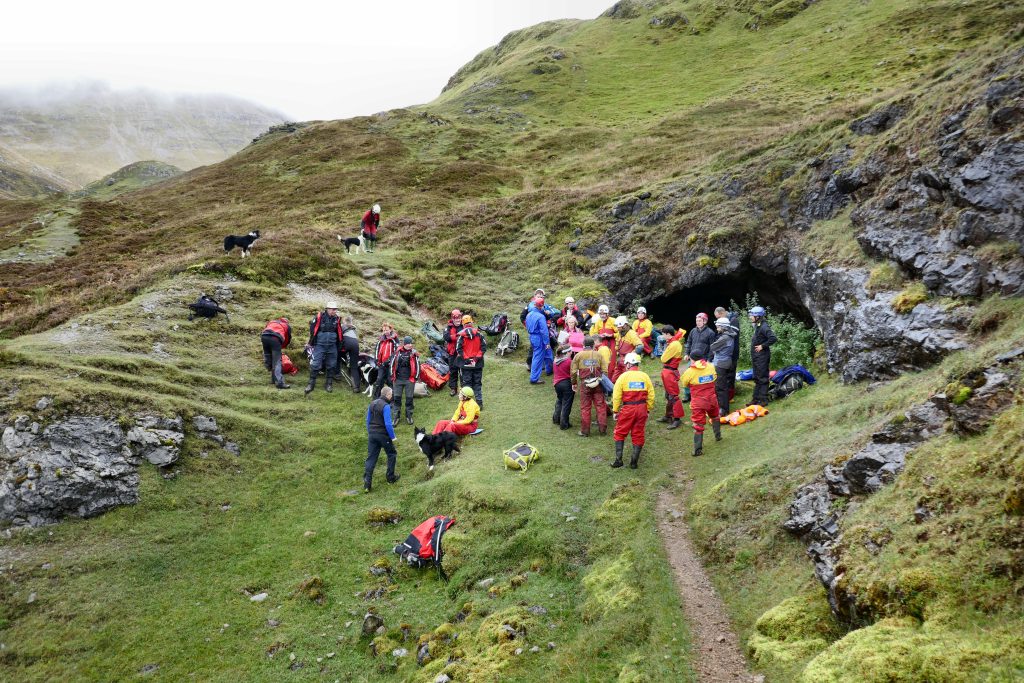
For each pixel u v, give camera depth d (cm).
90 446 1028
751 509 779
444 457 1194
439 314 2138
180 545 945
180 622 813
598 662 609
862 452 693
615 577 725
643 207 2447
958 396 634
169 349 1453
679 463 1037
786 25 6869
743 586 672
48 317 1820
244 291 1870
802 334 1546
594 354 1203
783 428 1027
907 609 484
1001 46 1476
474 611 767
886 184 1491
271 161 5525
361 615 823
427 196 3781
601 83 6731
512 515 934
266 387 1421
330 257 2347
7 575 849
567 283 2219
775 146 2317
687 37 7444
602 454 1110
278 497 1091
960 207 1197
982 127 1200
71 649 764
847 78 4816
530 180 4147
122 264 2714
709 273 1917
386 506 1063
